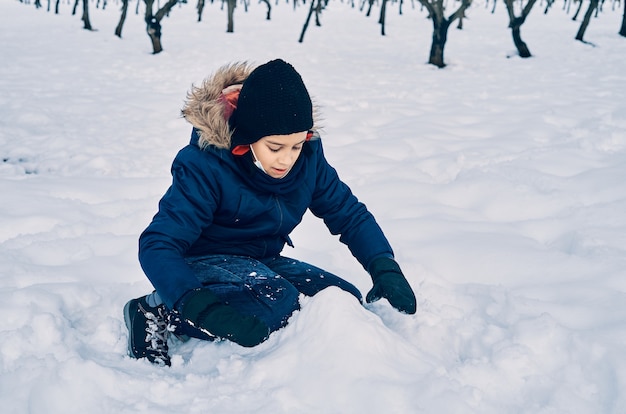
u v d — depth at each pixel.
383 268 1.75
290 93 1.50
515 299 2.02
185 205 1.61
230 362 1.58
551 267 2.35
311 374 1.47
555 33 17.30
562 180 3.42
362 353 1.49
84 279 2.24
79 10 24.11
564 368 1.61
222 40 15.27
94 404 1.45
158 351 1.68
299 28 19.34
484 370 1.56
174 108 6.69
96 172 4.27
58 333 1.72
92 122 5.84
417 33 18.62
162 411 1.42
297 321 1.60
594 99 6.82
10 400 1.47
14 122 5.64
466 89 8.00
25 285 2.16
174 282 1.50
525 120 5.51
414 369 1.52
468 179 3.45
